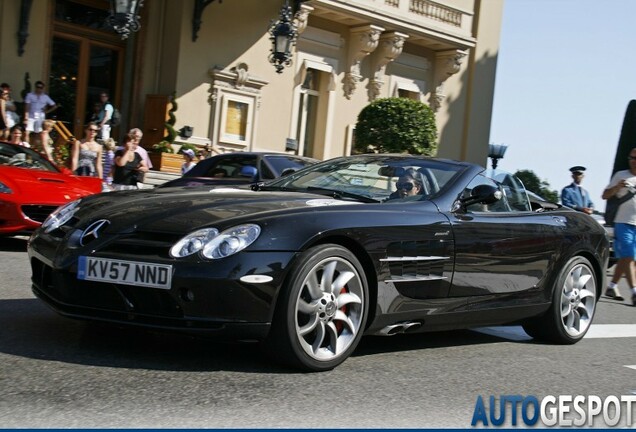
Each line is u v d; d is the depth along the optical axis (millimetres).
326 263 4086
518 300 5336
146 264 3785
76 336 4445
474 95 23156
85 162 11477
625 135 17422
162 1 16984
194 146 16641
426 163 5230
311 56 19406
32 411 3141
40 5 15531
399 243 4422
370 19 19641
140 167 11031
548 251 5512
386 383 4090
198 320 3773
